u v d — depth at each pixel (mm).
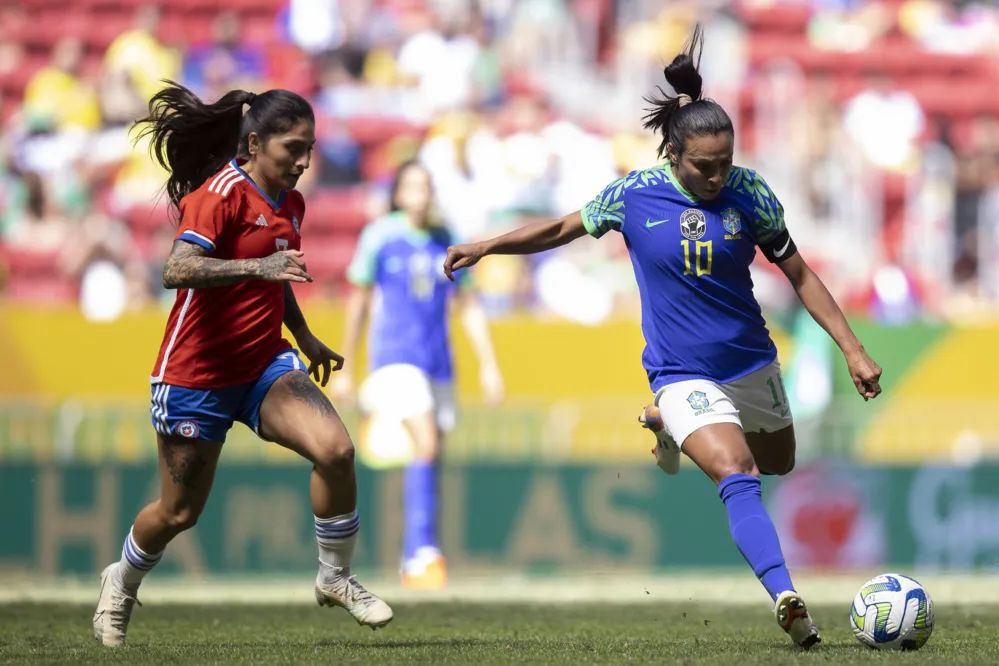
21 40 67875
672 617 25625
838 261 60188
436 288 35469
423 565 35125
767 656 16688
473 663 16484
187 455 18562
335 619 25125
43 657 17500
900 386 44156
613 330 44000
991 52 71875
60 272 57344
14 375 43688
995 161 65500
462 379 43938
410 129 63312
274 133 18141
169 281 17375
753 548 17359
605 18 70438
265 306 18484
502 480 41938
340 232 60500
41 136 61062
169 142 19203
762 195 18734
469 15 67125
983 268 61062
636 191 18875
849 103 68062
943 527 43031
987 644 18766
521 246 19359
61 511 40938
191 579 40375
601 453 42406
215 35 68625
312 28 66188
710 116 17922
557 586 36531
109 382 43875
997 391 44438
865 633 17812
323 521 18516
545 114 66125
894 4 73438
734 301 18844
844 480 42812
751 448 20453
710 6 70625
